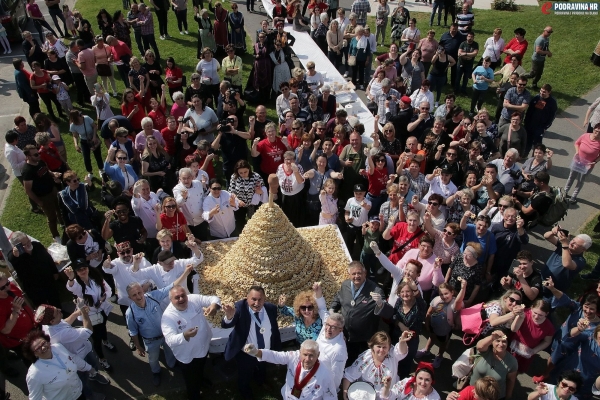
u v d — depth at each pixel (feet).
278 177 32.48
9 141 34.32
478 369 22.13
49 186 31.96
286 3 64.34
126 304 25.63
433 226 29.17
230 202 30.60
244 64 58.65
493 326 23.21
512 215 27.50
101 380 25.18
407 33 55.88
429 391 19.92
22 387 25.23
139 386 25.29
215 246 30.40
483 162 33.42
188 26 69.46
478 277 25.88
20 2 65.31
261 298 21.83
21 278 25.76
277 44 48.70
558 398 20.51
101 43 48.29
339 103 43.98
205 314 22.11
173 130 37.06
